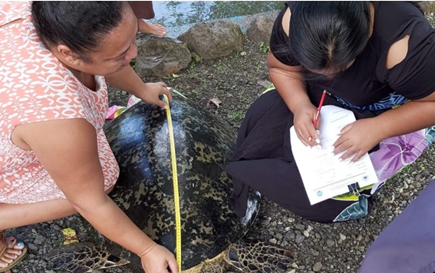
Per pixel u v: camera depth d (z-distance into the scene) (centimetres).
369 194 175
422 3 320
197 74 282
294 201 170
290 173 166
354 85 148
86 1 100
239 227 177
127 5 108
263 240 197
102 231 146
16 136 125
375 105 162
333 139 162
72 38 105
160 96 196
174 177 170
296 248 197
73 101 121
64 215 179
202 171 175
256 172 171
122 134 190
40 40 116
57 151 121
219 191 177
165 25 324
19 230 202
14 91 118
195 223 166
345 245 198
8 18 125
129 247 151
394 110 152
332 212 172
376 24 129
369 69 140
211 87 273
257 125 181
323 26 110
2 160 140
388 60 132
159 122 186
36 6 105
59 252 188
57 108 119
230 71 284
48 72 119
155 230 164
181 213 165
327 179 160
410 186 217
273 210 211
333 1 109
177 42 281
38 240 199
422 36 124
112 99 266
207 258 166
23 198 165
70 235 196
